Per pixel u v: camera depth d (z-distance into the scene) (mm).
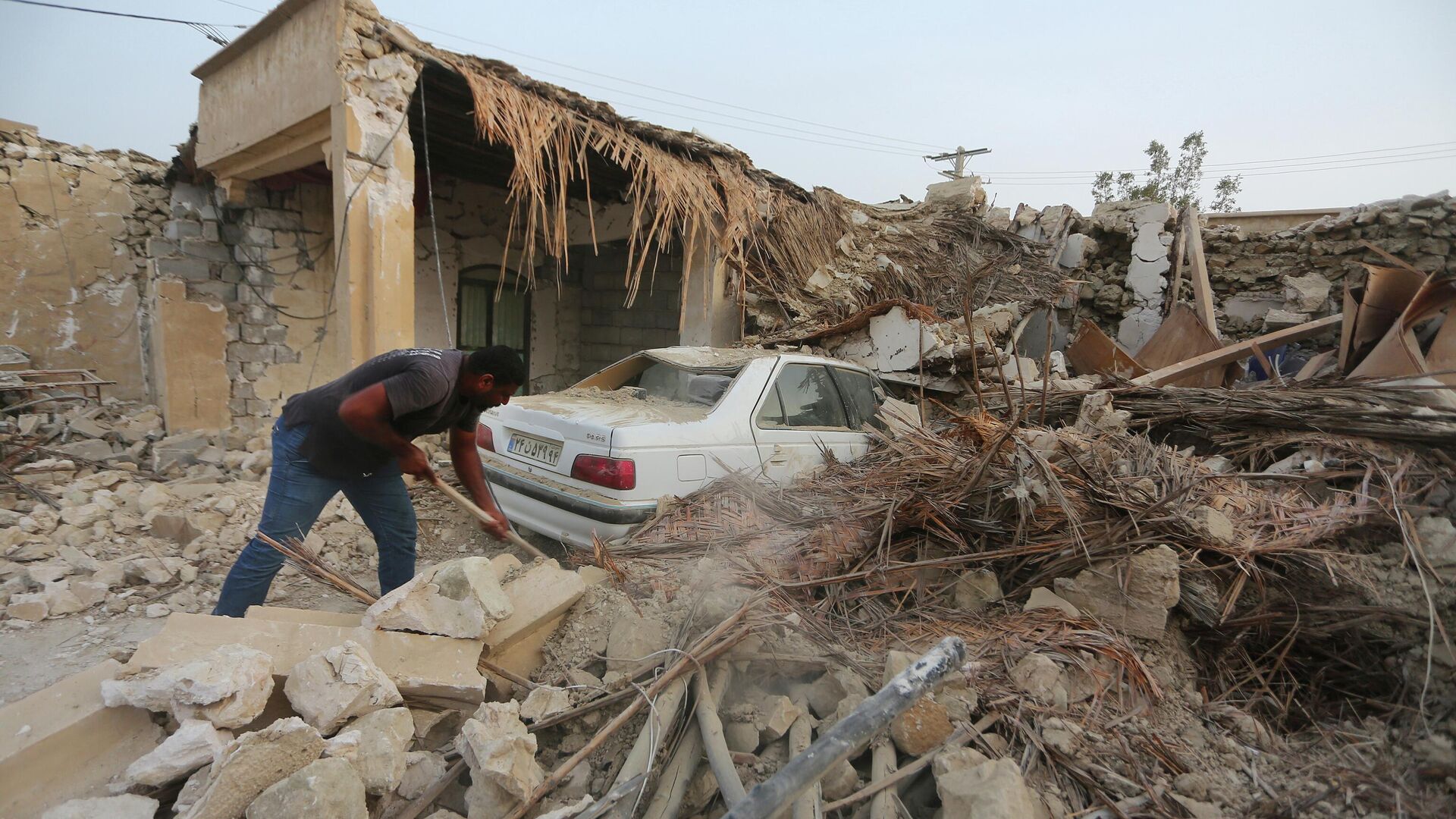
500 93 6094
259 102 6418
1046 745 2438
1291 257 10352
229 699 2025
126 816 1748
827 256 9250
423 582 2646
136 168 8070
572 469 4133
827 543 3607
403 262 5844
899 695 2035
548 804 2160
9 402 6664
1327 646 3227
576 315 11258
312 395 2996
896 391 7676
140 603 3848
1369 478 3889
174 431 7316
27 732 1944
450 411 3074
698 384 4949
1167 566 3123
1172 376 7289
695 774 2293
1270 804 2318
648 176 7035
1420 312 6676
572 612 3068
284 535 3035
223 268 7918
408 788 2162
